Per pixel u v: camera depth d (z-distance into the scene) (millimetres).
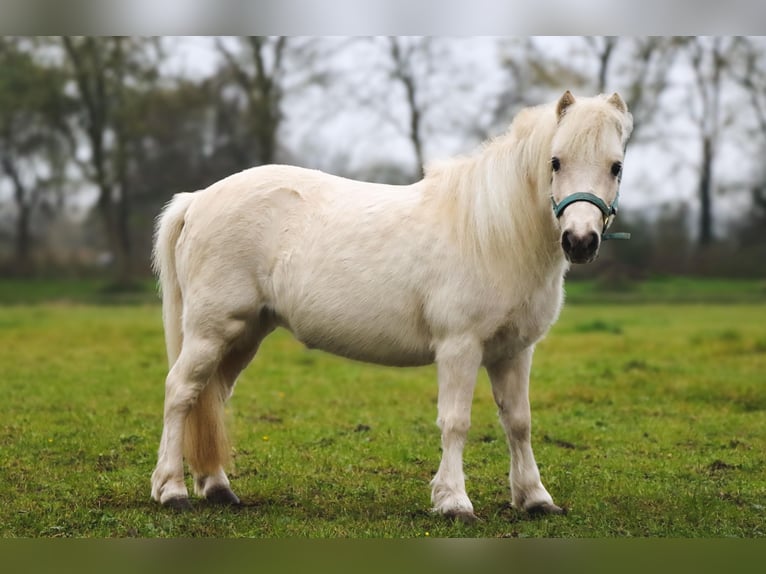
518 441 6109
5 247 44438
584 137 5320
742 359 13773
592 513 6133
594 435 8773
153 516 5891
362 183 6379
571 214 5246
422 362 6117
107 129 37625
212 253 6238
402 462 7699
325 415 9758
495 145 5930
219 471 6379
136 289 33625
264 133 34906
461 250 5773
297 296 6109
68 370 12539
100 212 38375
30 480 6844
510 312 5750
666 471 7398
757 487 6934
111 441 8211
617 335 17250
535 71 34125
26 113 37188
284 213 6246
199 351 6234
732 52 35750
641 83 35281
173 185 38531
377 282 5918
